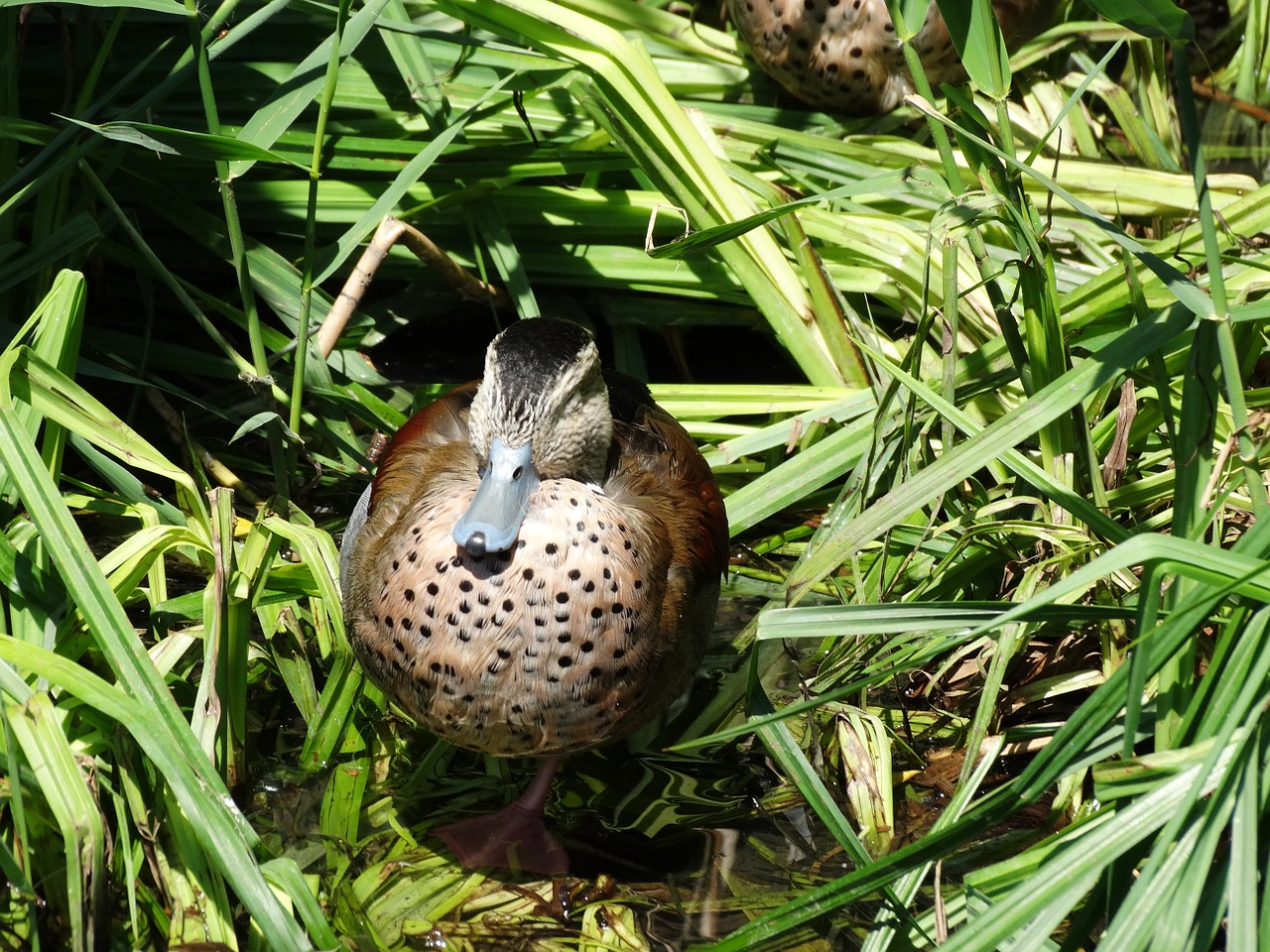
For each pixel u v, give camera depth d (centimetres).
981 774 121
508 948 120
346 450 140
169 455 140
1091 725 115
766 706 124
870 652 130
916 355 131
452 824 125
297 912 119
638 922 121
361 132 149
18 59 140
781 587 139
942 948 113
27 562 123
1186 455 119
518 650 121
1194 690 119
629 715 123
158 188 144
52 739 117
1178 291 118
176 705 118
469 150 148
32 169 131
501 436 122
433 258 145
